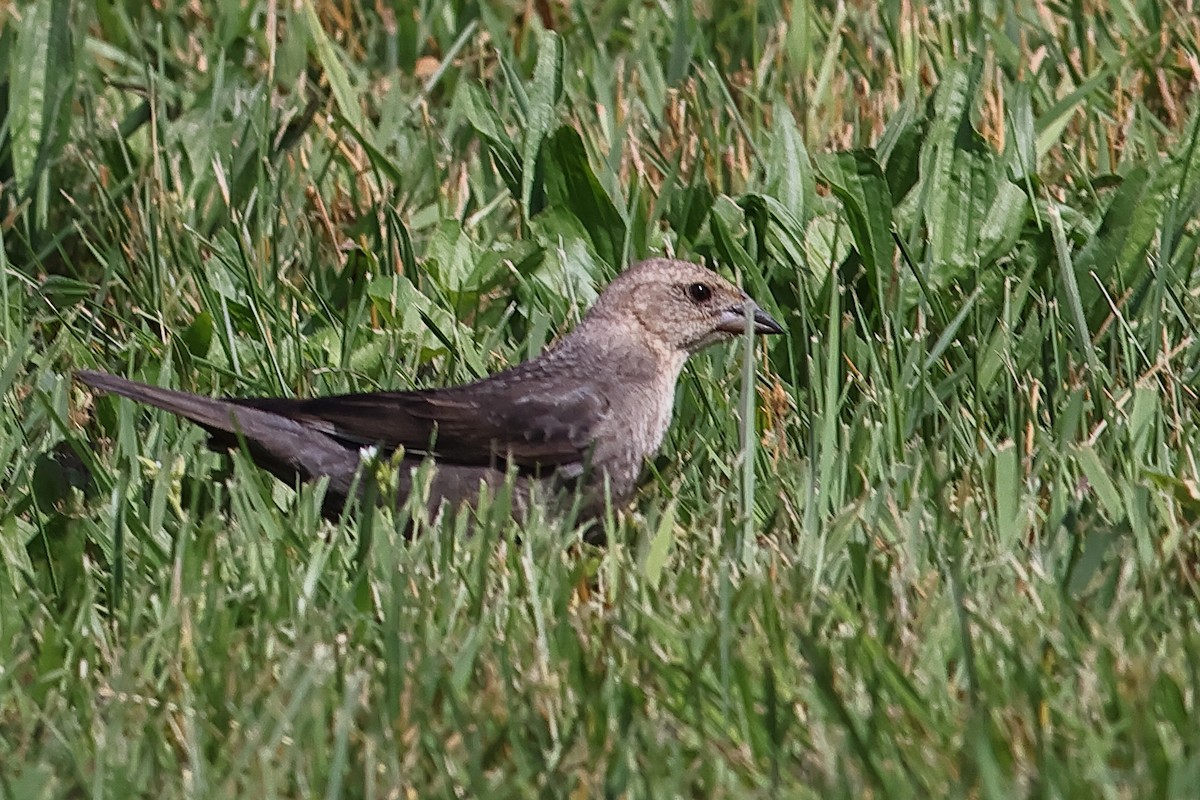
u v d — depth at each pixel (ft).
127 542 29.86
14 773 23.29
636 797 22.50
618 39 49.98
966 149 36.76
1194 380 34.27
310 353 36.22
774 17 49.34
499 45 47.52
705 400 35.27
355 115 43.39
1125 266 36.27
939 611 26.32
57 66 41.32
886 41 47.70
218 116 43.60
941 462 31.40
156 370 35.58
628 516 31.50
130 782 22.70
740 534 28.94
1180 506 29.78
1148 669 24.08
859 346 35.22
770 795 22.39
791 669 25.02
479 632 25.66
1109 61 44.98
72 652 26.05
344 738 22.57
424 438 32.53
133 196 40.98
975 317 35.68
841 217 37.37
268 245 39.73
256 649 25.55
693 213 39.11
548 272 38.17
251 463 30.30
